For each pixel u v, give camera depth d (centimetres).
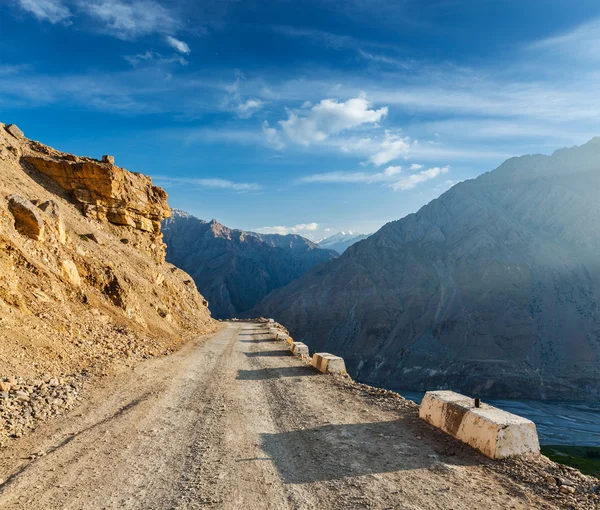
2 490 554
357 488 573
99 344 1616
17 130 3497
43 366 1164
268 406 1068
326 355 1697
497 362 17525
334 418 950
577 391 15712
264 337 3378
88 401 1025
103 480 595
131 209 3947
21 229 1798
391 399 1133
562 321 19625
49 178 3297
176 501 534
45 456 679
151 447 737
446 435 801
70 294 1888
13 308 1343
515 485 574
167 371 1508
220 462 672
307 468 650
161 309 2936
